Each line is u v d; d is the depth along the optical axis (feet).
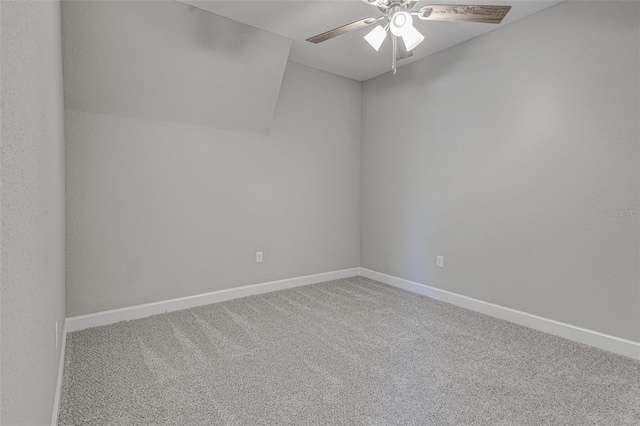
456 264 10.70
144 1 7.84
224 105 10.34
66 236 8.38
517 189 9.12
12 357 2.16
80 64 7.95
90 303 8.79
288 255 12.41
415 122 11.87
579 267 8.01
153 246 9.66
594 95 7.67
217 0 8.11
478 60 9.89
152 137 9.52
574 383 6.28
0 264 1.85
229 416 5.32
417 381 6.35
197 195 10.35
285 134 12.08
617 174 7.39
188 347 7.65
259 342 7.95
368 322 9.23
